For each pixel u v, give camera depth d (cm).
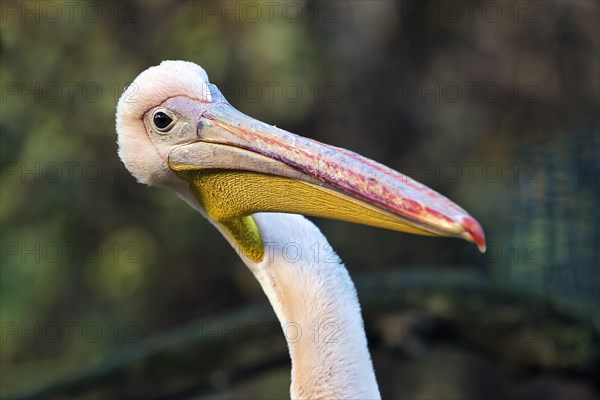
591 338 840
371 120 1476
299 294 502
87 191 1357
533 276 963
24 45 1291
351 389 493
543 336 849
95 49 1318
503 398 1484
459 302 849
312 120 1427
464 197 1460
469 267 1349
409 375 1565
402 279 863
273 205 491
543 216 971
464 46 1541
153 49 1328
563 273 942
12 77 1292
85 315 1453
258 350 866
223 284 1508
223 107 509
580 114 1543
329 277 503
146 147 515
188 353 862
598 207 928
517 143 1528
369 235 1450
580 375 860
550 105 1550
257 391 1517
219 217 511
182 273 1479
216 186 505
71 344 1442
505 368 878
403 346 851
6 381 1408
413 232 448
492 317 851
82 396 873
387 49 1484
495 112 1546
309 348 498
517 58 1548
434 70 1527
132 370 868
